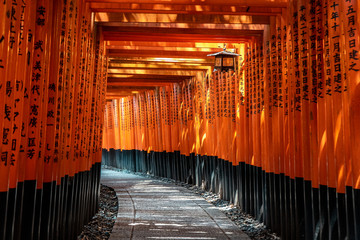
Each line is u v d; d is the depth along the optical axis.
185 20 6.59
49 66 4.20
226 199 8.99
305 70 4.95
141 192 10.31
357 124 3.72
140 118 16.81
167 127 14.12
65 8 4.54
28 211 3.76
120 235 5.63
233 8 6.05
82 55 5.72
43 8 3.81
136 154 17.39
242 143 7.82
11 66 3.03
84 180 6.19
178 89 13.29
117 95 17.89
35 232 3.96
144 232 5.83
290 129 5.52
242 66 7.89
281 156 5.91
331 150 4.23
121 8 6.05
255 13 6.03
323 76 4.50
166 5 6.05
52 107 4.27
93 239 5.71
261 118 6.75
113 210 8.30
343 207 3.99
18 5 3.08
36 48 3.78
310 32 4.77
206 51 9.04
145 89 15.64
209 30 7.17
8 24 2.88
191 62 9.95
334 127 4.09
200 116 11.45
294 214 5.42
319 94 4.52
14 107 3.24
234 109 8.48
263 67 6.82
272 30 6.25
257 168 6.92
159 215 7.12
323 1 4.38
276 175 6.06
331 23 4.11
